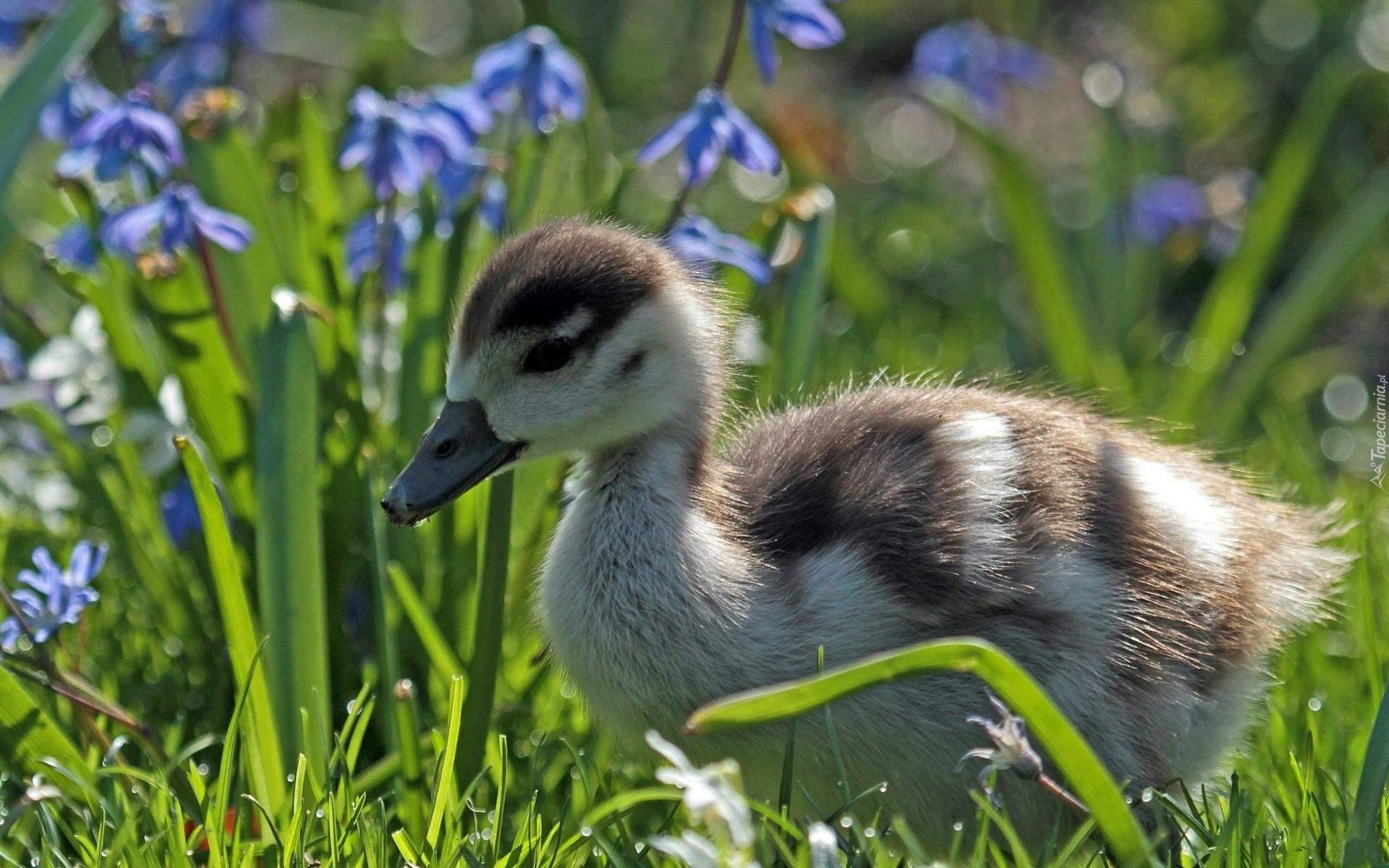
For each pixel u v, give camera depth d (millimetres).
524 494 10320
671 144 10492
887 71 21391
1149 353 14562
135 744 9102
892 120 20312
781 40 21312
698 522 8305
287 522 8688
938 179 18875
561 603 8430
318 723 8500
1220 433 13430
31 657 8977
